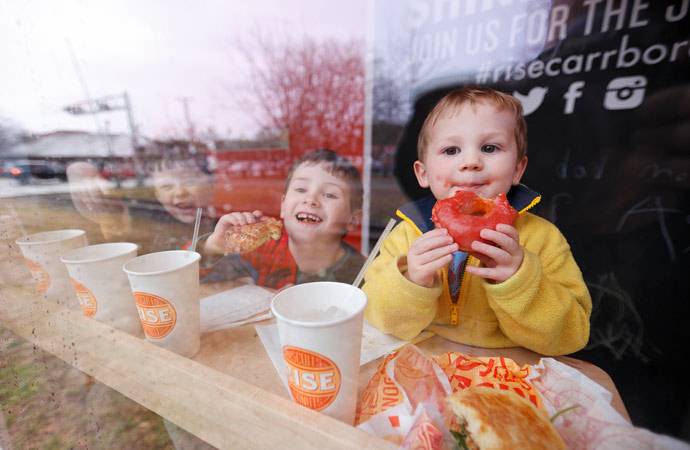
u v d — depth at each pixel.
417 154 0.68
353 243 0.83
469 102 0.58
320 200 0.84
